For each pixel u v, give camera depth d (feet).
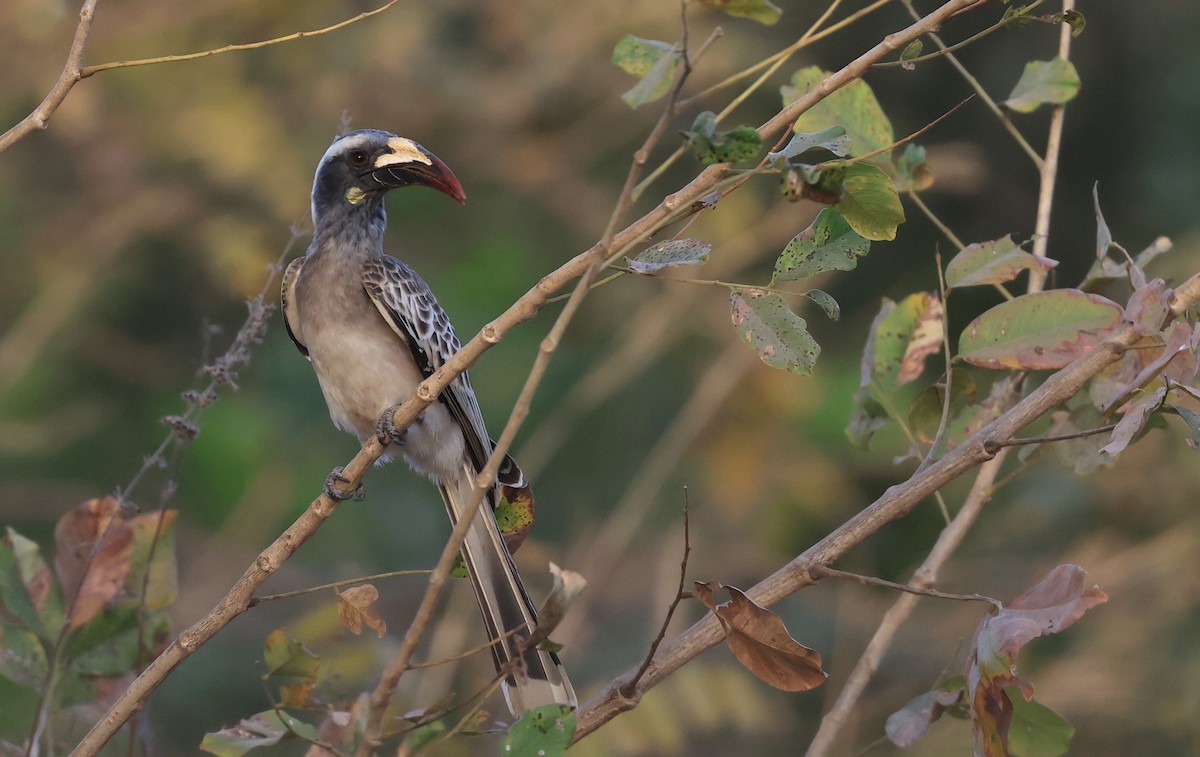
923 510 40.14
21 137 15.02
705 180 13.14
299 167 44.27
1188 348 13.51
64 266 43.45
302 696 15.37
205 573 40.34
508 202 46.93
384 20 45.85
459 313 43.80
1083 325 14.89
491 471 12.78
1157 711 33.35
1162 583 34.63
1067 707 33.63
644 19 44.52
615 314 44.01
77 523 17.62
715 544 41.68
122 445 43.27
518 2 45.42
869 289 45.68
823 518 41.70
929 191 45.98
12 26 43.06
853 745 35.01
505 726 14.71
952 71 46.60
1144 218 46.55
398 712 18.58
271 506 41.60
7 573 17.30
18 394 42.50
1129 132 47.50
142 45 44.55
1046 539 37.91
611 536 39.04
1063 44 18.10
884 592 39.19
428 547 42.24
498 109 45.29
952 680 15.58
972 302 44.16
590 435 43.57
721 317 42.22
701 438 41.86
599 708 14.37
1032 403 14.33
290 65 45.93
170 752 36.06
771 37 46.16
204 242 43.83
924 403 17.34
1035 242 17.76
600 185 47.06
